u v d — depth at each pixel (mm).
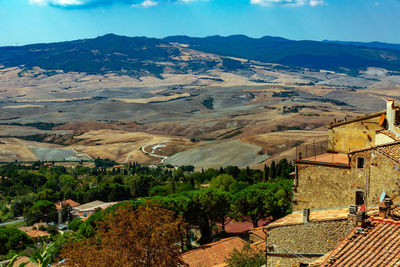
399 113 39531
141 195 189250
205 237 88812
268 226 34750
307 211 32781
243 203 88250
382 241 24906
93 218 84312
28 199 176250
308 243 32719
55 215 146125
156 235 42469
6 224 149875
